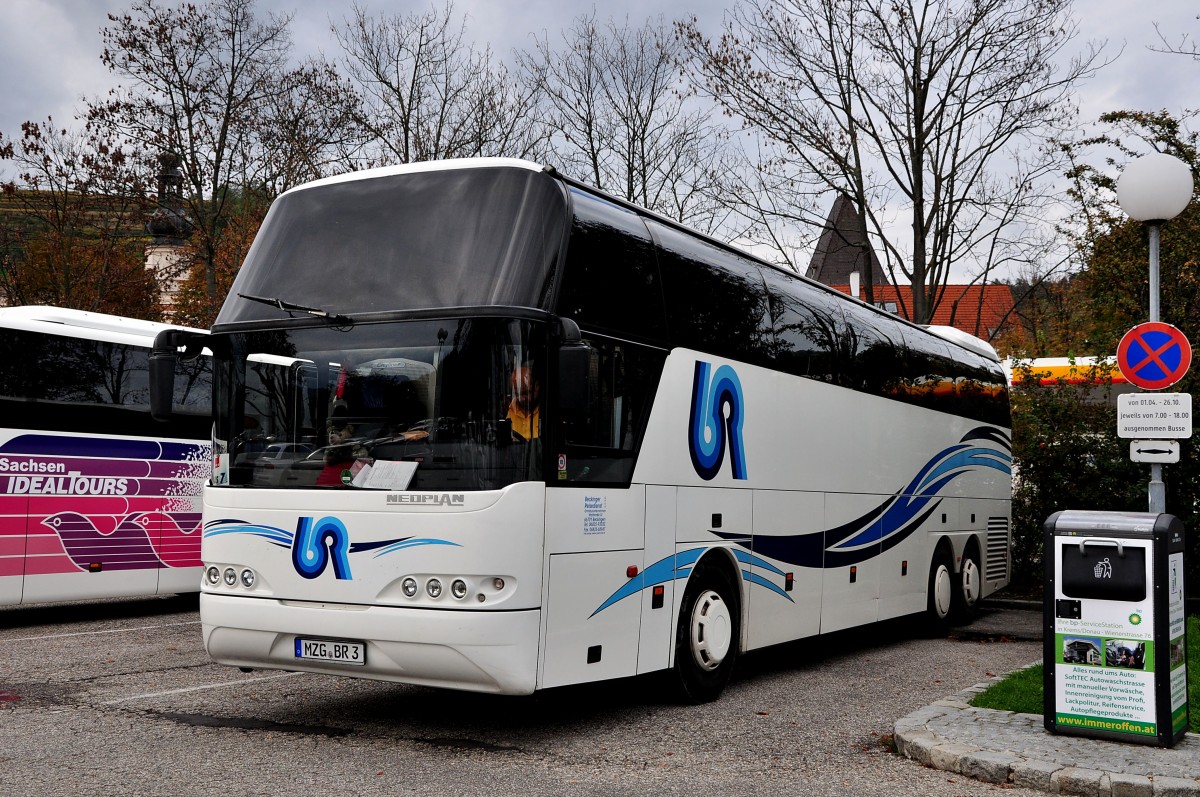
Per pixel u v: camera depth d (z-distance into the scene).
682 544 8.48
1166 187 9.90
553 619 7.02
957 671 10.82
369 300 7.32
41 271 28.91
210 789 5.87
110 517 13.77
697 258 9.10
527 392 6.91
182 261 30.81
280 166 29.14
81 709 7.98
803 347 10.75
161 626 13.25
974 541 15.39
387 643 6.86
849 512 11.55
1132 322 16.95
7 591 12.70
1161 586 6.72
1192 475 16.19
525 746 7.09
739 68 24.44
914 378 13.59
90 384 13.71
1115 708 6.80
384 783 6.07
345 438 7.21
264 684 9.12
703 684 8.78
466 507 6.76
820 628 10.87
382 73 29.59
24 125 27.27
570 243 7.40
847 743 7.32
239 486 7.51
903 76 23.59
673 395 8.45
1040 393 17.92
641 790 6.07
